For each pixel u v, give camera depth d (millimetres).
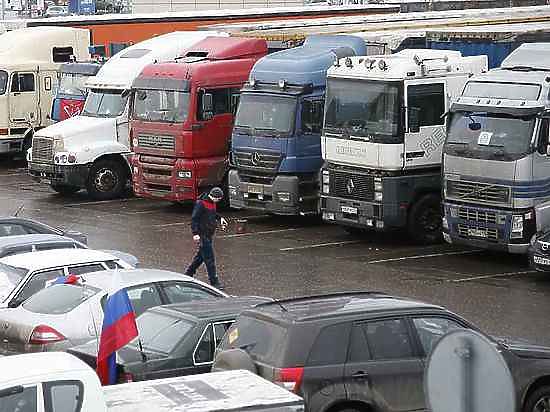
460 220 55781
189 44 78938
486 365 18328
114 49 99312
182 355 30484
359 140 59656
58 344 35094
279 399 23750
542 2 96688
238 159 66938
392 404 28219
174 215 72438
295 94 64312
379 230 60438
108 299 30547
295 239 63688
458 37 70750
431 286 50781
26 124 92125
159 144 71250
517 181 53344
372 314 28609
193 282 36656
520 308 46312
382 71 58781
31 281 39000
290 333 27656
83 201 78875
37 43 92500
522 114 53344
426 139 59312
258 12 102688
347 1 145500
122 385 25016
